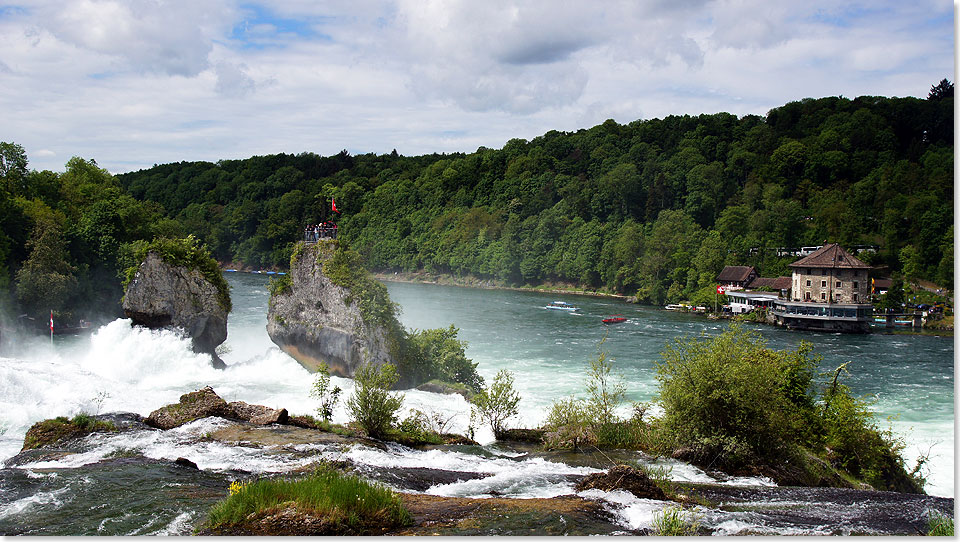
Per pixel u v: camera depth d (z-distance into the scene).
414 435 30.17
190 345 50.78
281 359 52.34
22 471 22.08
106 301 84.25
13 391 35.69
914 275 114.00
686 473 24.33
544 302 128.12
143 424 30.28
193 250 53.66
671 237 143.75
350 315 47.38
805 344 31.73
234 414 31.06
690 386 26.64
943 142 174.62
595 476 20.73
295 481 18.20
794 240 140.25
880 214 143.38
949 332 94.19
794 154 178.62
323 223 54.34
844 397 30.33
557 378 55.16
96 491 19.86
